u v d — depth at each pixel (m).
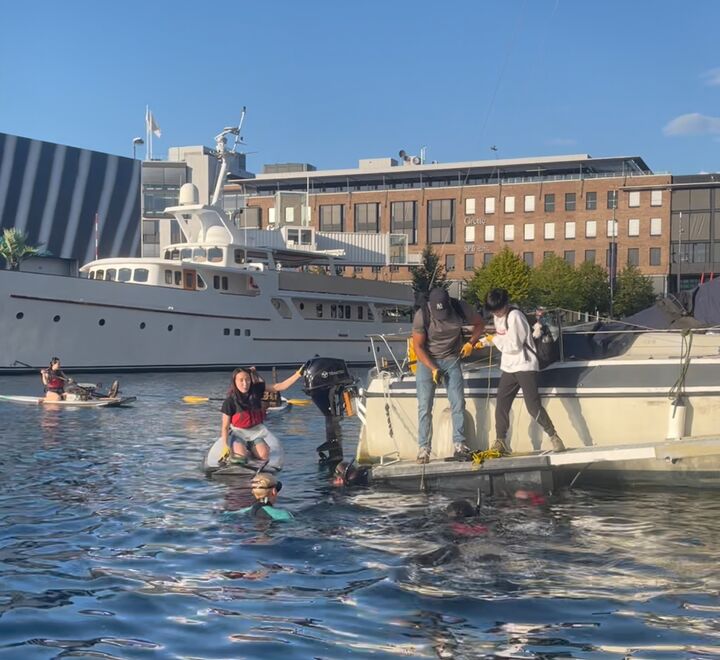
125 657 4.88
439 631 5.23
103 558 6.93
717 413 9.39
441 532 7.71
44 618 5.51
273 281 37.16
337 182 95.69
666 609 5.58
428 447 9.94
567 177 85.81
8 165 84.19
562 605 5.67
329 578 6.34
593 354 10.12
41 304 32.06
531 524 7.99
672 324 10.26
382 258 43.22
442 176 91.56
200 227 37.66
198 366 35.25
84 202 89.31
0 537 7.59
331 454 12.12
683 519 8.17
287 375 34.66
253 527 7.97
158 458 12.33
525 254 85.94
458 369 9.80
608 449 9.03
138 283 33.94
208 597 5.92
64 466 11.58
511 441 10.08
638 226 82.75
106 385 28.14
